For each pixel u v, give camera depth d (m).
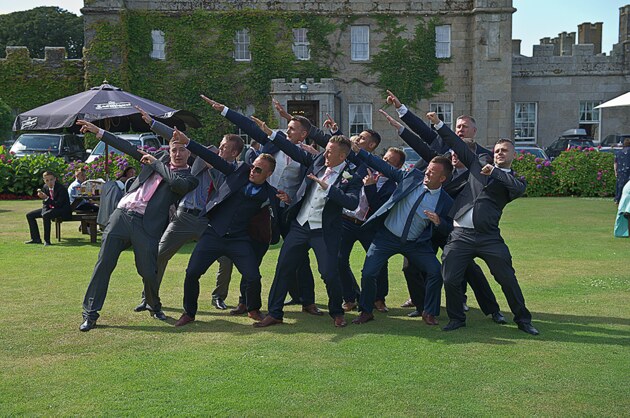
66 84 35.94
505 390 5.31
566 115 40.22
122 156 19.28
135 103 12.10
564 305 8.10
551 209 19.33
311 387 5.36
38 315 7.52
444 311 8.05
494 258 6.88
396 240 7.34
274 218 7.51
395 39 36.75
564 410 4.94
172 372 5.69
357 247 12.48
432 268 7.31
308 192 7.21
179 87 35.53
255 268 7.30
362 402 5.07
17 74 35.69
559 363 5.95
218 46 35.69
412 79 36.91
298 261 7.29
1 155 21.77
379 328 7.19
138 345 6.47
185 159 7.40
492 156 7.22
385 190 7.79
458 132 7.87
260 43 35.97
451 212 7.15
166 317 7.47
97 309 7.05
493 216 6.88
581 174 24.38
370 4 36.56
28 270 10.09
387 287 8.05
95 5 33.94
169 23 35.25
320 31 36.41
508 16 36.38
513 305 6.98
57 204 12.59
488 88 36.66
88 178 18.52
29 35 57.97
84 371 5.71
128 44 34.53
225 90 35.91
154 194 7.29
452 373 5.69
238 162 7.62
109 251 7.11
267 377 5.58
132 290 8.79
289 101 35.16
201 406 4.98
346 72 36.75
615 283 9.27
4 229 14.63
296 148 7.45
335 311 7.30
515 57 39.78
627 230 13.54
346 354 6.21
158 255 7.91
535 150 29.12
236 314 7.77
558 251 11.91
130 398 5.12
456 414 4.87
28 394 5.19
